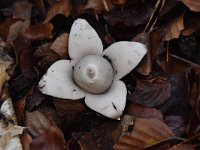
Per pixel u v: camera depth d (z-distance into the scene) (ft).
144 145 0.90
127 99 0.95
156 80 0.96
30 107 0.98
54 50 0.99
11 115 0.96
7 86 1.00
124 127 0.93
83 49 0.98
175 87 0.94
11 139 0.93
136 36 0.98
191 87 0.94
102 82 0.93
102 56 0.97
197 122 0.92
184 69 0.98
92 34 0.97
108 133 0.94
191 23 0.98
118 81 0.96
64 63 0.97
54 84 0.94
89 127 0.96
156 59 0.99
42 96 0.98
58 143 0.91
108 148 0.93
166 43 0.99
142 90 0.95
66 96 0.94
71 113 0.96
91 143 0.93
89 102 0.93
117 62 0.96
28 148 0.92
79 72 0.93
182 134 0.92
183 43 0.99
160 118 0.92
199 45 0.99
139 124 0.91
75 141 0.94
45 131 0.91
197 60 0.99
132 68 0.95
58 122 0.96
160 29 0.99
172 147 0.89
